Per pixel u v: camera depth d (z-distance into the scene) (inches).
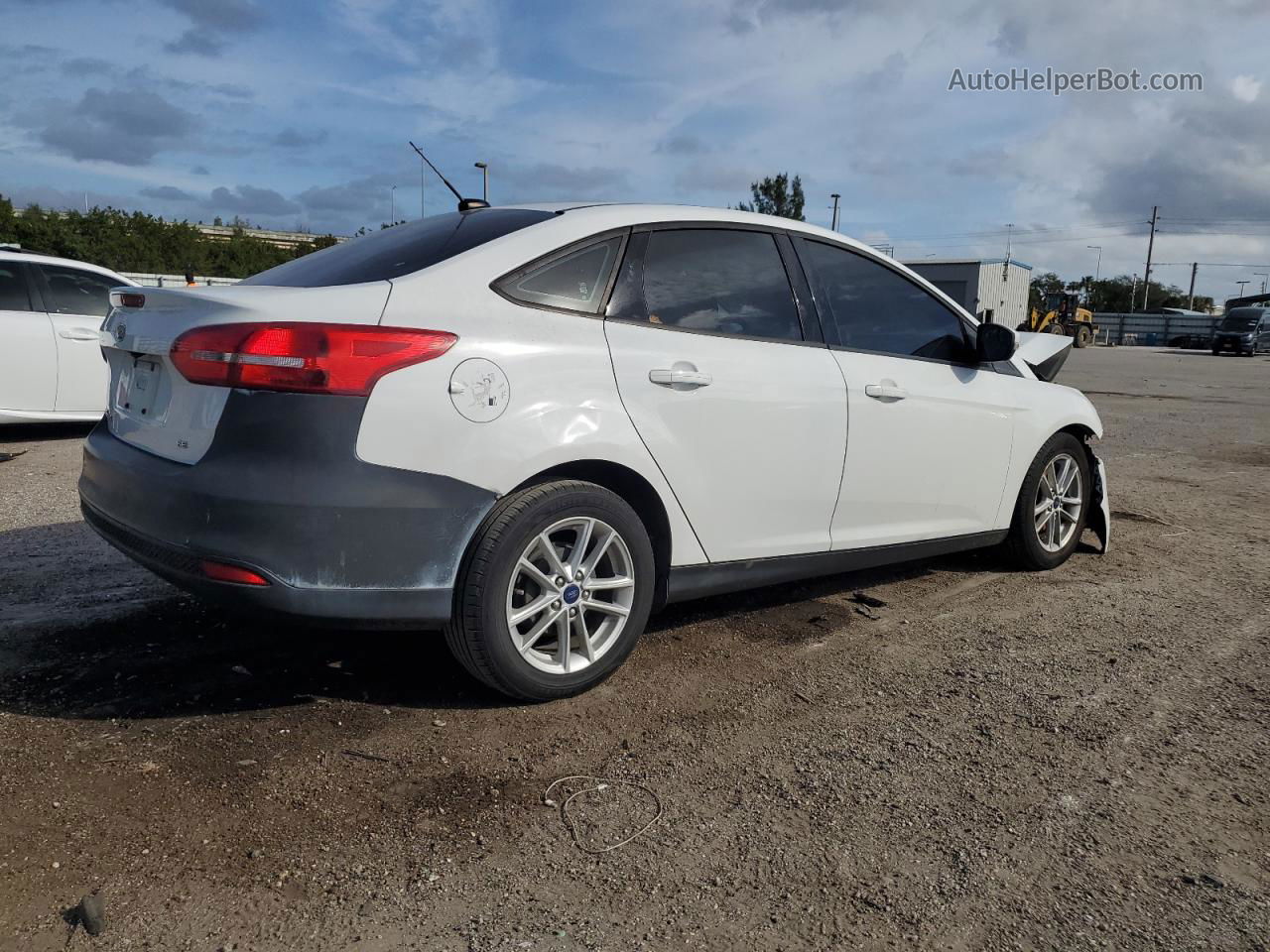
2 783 96.3
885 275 156.8
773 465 134.1
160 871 83.5
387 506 102.0
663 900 81.7
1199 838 93.0
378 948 75.0
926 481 157.2
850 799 98.6
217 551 101.0
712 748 109.2
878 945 76.9
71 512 209.2
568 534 118.6
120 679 122.1
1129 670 134.7
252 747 106.0
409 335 103.2
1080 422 187.5
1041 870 87.3
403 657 132.2
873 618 156.3
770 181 1759.4
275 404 100.0
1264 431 430.9
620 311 121.8
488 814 94.3
